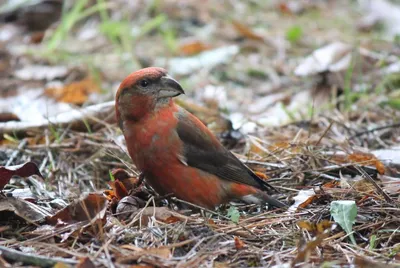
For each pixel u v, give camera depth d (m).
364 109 13.58
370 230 8.77
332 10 20.36
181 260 7.80
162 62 16.88
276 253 8.09
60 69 16.55
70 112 12.44
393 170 10.69
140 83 9.32
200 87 15.64
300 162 10.98
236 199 9.79
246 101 15.03
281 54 17.20
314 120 12.96
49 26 19.23
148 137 9.38
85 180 11.06
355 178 10.44
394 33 18.22
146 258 7.74
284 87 15.68
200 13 19.41
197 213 9.70
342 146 11.73
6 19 19.52
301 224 8.42
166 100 9.45
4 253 7.59
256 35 17.91
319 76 14.68
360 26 18.81
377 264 7.52
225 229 8.62
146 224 8.75
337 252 8.13
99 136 12.01
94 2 19.31
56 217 8.70
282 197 10.05
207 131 9.68
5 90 15.64
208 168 9.55
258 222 8.98
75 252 7.97
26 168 9.11
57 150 11.55
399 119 13.14
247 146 11.78
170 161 9.41
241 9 19.98
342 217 8.62
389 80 14.70
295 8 20.25
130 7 19.38
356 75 14.84
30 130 12.10
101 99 14.71
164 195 9.71
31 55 17.38
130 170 10.74
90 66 16.27
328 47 15.45
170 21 19.00
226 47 17.06
